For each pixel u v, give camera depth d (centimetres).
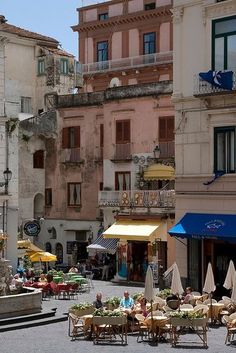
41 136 5750
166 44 5916
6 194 4453
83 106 5562
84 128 5566
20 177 5641
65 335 2606
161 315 2570
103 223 5197
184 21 3669
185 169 3666
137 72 6084
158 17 5969
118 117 5197
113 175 5203
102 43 6419
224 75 3400
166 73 5900
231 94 3409
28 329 2747
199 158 3600
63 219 5678
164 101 4928
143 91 5034
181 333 2603
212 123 3538
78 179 5600
